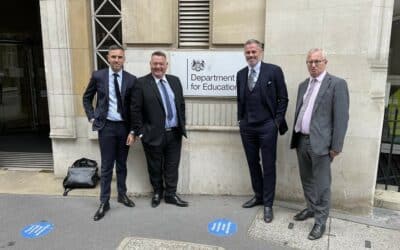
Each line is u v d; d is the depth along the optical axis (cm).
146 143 404
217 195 455
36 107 834
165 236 353
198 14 436
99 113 388
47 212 405
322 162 335
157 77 395
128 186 462
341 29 373
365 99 374
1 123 799
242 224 376
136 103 391
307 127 341
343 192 397
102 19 473
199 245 335
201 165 452
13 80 806
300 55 394
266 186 382
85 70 484
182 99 413
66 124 498
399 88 475
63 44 478
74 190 468
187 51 433
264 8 412
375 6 359
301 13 388
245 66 422
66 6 470
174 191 426
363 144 382
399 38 469
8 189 474
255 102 370
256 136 382
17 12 788
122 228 369
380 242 340
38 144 685
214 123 444
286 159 419
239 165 445
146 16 437
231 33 425
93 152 503
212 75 433
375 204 414
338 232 357
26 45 807
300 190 419
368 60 368
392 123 471
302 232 358
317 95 329
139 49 448
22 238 349
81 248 332
